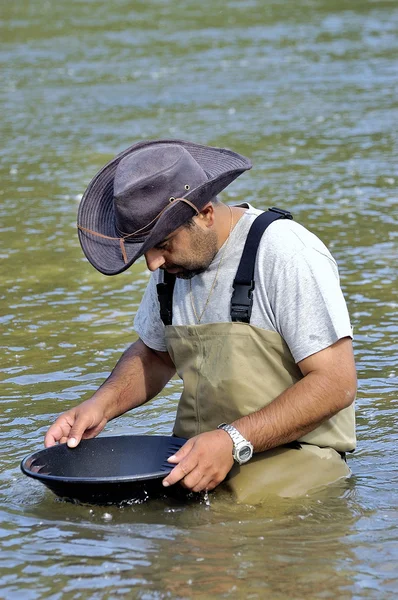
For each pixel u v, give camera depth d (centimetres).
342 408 448
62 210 1102
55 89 1886
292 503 448
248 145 1396
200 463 429
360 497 456
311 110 1631
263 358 459
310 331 444
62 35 2581
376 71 1964
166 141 471
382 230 979
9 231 1023
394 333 707
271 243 451
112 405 499
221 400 463
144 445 484
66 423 489
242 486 456
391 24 2586
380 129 1476
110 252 448
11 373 649
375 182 1175
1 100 1794
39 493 473
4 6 3180
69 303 800
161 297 482
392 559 398
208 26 2667
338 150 1353
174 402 602
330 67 2025
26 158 1363
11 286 847
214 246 452
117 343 704
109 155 1361
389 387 612
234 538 417
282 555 402
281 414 440
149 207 429
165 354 515
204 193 429
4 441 541
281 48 2283
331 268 459
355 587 376
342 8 2928
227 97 1758
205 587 377
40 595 376
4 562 402
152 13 2972
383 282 824
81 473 475
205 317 468
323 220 1021
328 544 411
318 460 470
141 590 377
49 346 700
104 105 1723
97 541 418
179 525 432
